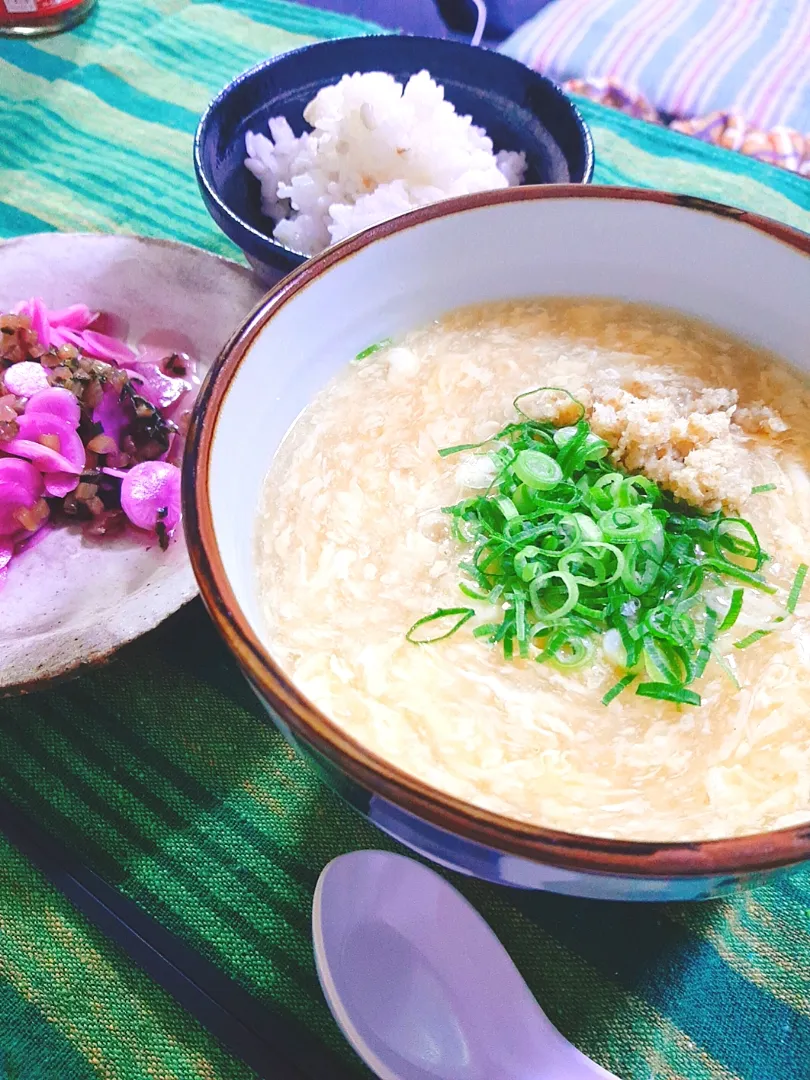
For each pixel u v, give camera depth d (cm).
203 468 15
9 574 23
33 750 19
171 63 36
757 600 17
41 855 17
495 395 20
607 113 33
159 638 19
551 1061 15
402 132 27
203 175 26
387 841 18
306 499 19
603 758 15
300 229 28
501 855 11
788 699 16
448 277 20
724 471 17
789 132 33
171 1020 16
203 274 26
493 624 17
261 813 18
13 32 37
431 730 16
